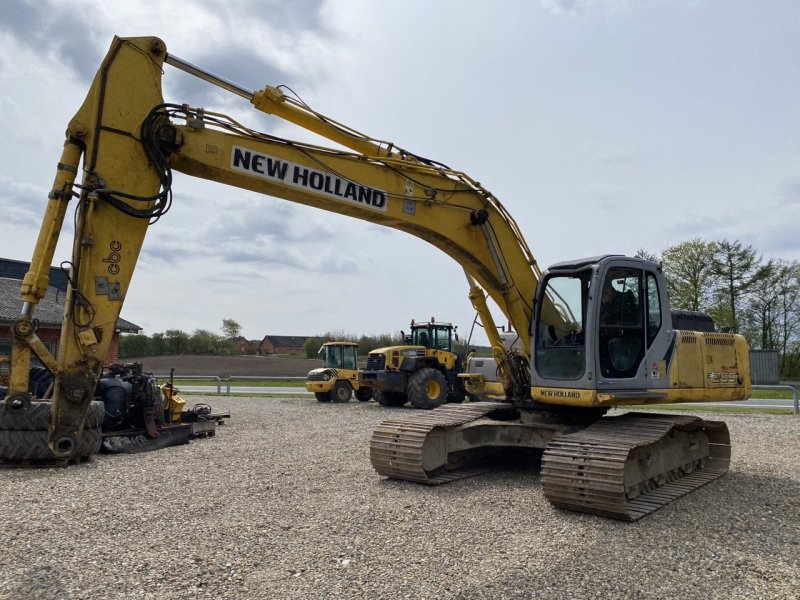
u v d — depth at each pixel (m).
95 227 5.75
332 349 20.19
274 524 5.30
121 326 25.20
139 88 5.90
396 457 7.05
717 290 33.44
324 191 6.46
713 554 4.66
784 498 6.52
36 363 11.83
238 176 6.07
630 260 7.16
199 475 7.41
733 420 14.22
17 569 4.18
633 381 6.98
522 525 5.36
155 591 3.84
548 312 7.35
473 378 15.06
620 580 4.11
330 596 3.79
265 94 6.39
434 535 5.03
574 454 5.91
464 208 7.41
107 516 5.51
